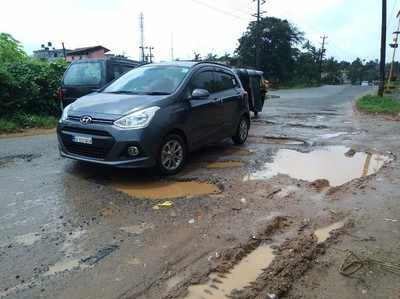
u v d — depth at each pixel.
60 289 3.10
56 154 7.44
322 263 3.55
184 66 6.96
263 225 4.28
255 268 3.45
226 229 4.19
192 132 6.52
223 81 7.91
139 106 5.74
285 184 5.78
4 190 5.29
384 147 8.80
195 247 3.79
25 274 3.30
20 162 6.81
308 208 4.86
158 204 4.88
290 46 72.50
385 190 5.61
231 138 8.59
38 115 12.20
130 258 3.58
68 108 6.13
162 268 3.42
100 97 6.32
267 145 8.85
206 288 3.15
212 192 5.38
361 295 3.10
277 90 52.75
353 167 6.96
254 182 5.86
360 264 3.55
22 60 14.13
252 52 69.81
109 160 5.54
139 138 5.50
